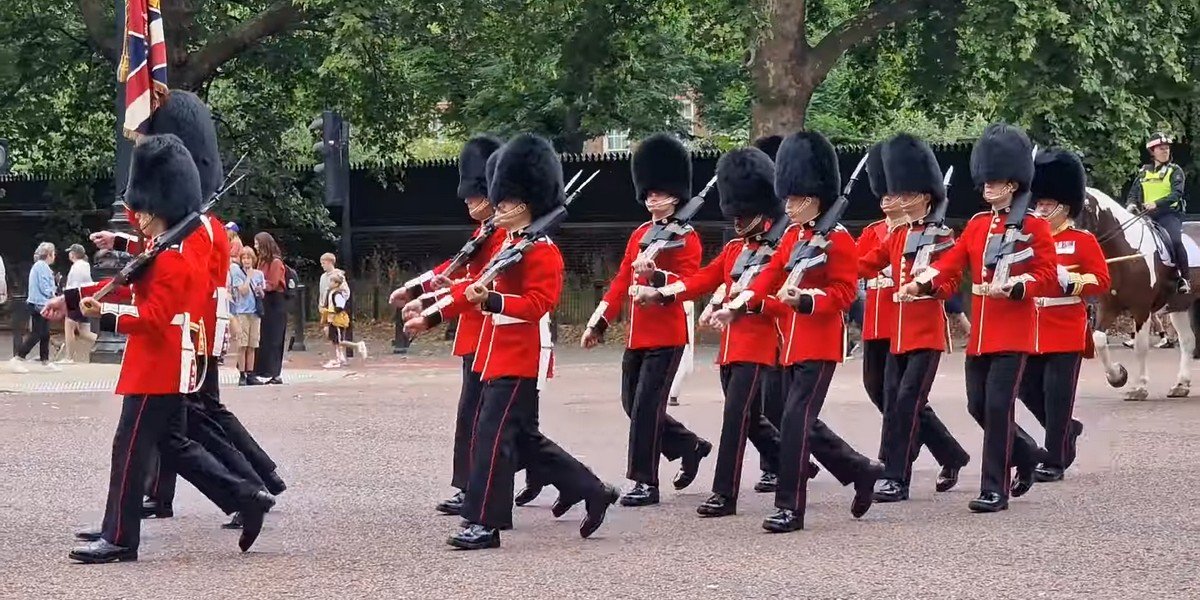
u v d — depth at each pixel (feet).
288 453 43.57
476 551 29.48
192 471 28.91
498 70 102.58
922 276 34.68
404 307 29.86
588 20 89.56
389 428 49.55
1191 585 25.70
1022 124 84.74
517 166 30.60
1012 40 81.92
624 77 92.94
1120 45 87.10
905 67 97.04
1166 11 88.74
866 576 26.58
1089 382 64.59
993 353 34.45
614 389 63.67
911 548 29.17
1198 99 98.07
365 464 41.39
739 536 30.83
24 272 109.50
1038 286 34.01
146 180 28.78
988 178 35.06
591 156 99.09
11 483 37.88
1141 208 57.26
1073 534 30.48
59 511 34.04
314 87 104.06
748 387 33.37
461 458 33.65
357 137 105.91
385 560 28.58
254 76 103.65
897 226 36.50
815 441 32.17
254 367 66.49
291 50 100.17
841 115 128.16
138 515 28.71
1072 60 85.51
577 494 30.66
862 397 58.39
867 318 37.93
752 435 36.47
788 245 32.91
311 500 35.70
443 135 123.75
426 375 71.97
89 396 60.49
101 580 26.86
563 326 97.14
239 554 29.35
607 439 46.68
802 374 31.89
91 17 93.15
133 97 61.77
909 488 36.50
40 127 106.42
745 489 37.42
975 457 42.52
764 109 86.69
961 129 128.06
